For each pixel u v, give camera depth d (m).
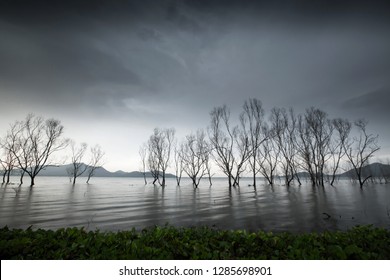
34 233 5.18
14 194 25.20
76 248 4.18
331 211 14.85
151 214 13.82
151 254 3.96
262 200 21.50
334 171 47.28
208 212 14.63
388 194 27.31
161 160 52.00
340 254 3.82
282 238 4.97
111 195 26.25
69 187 40.19
